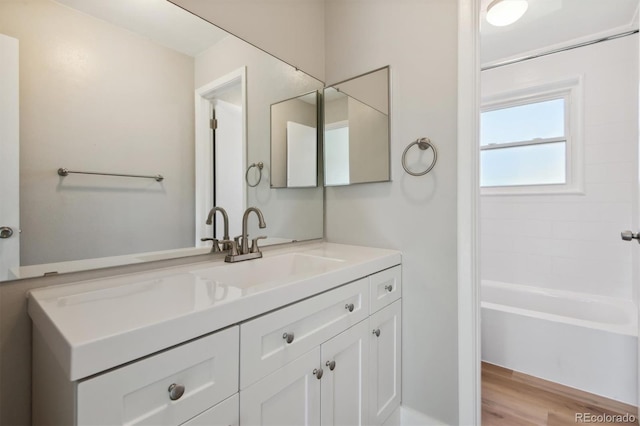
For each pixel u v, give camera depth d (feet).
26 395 2.72
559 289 8.20
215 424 2.24
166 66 3.79
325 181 5.81
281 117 5.16
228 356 2.32
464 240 4.20
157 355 1.93
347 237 5.56
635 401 5.26
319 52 5.82
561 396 5.55
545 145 8.50
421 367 4.63
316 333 3.14
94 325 1.87
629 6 6.47
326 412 3.29
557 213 8.21
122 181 3.43
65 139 3.04
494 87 8.97
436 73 4.45
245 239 4.26
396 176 4.88
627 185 7.33
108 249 3.29
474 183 4.17
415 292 4.69
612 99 7.44
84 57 3.15
